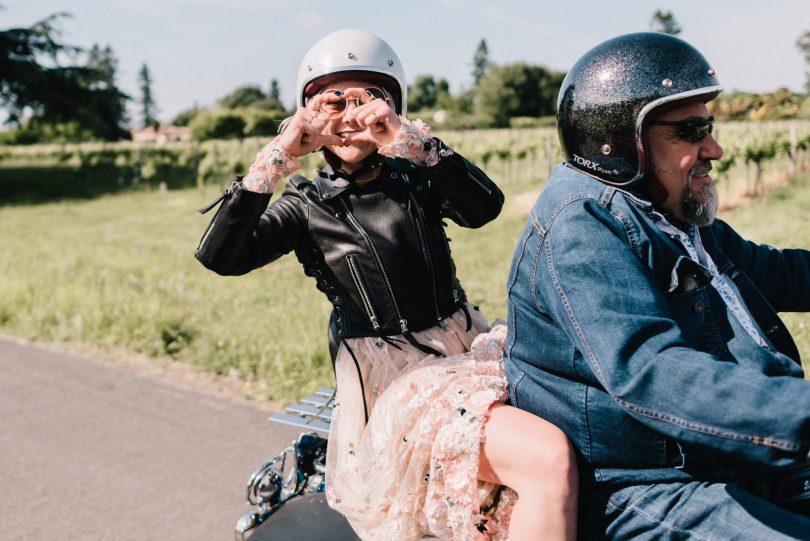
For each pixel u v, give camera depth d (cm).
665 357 146
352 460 217
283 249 229
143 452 436
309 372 527
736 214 941
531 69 8350
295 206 230
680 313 165
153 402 512
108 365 595
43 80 3891
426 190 233
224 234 209
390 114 209
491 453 179
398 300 222
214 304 727
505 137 2500
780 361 167
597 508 169
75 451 443
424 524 200
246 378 544
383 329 223
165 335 632
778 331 191
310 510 231
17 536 356
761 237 686
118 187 2800
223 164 2438
